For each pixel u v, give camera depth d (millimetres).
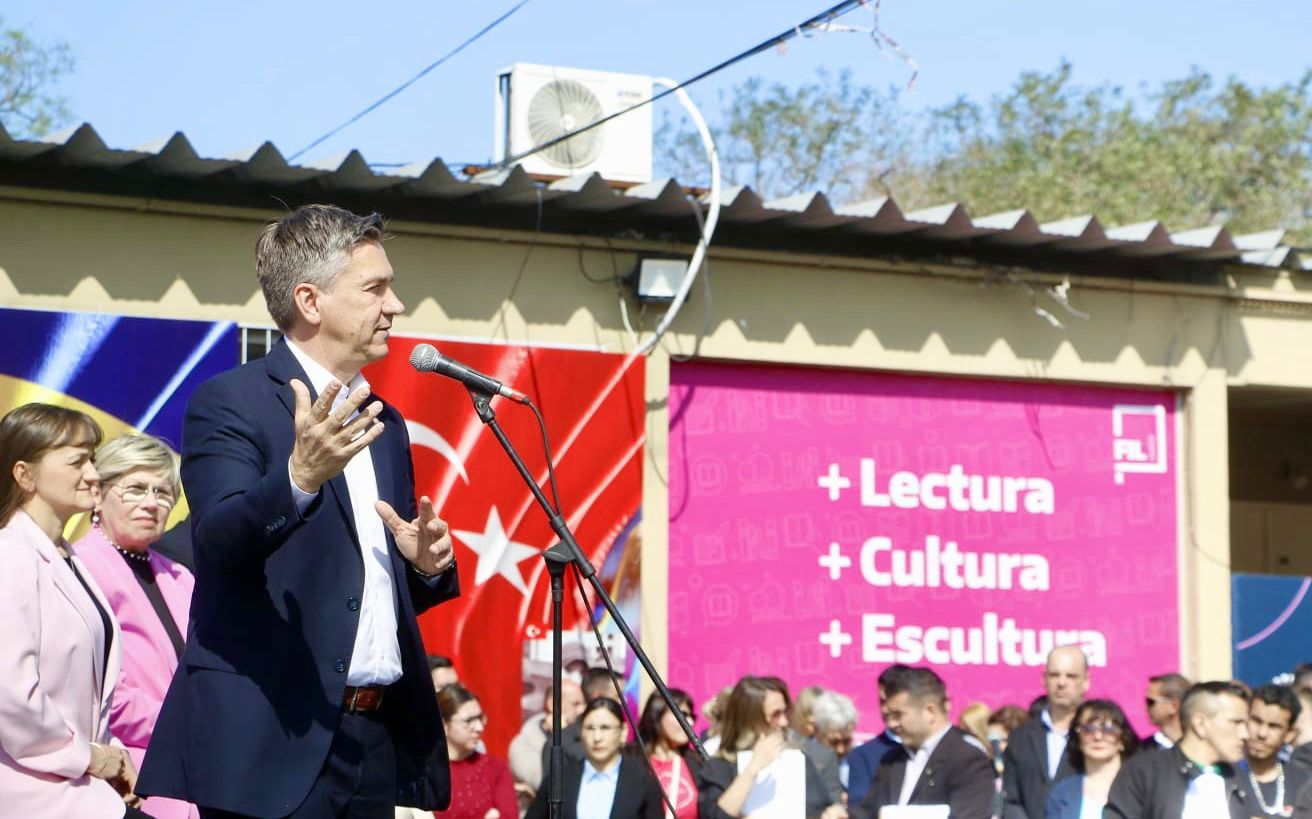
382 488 3787
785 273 9781
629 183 10211
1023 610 10188
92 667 4500
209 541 3424
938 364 10039
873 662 9867
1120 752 7727
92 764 4418
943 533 10078
